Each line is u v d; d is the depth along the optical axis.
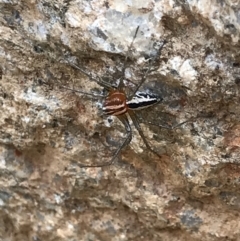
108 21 0.07
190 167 0.07
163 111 0.07
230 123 0.07
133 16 0.07
